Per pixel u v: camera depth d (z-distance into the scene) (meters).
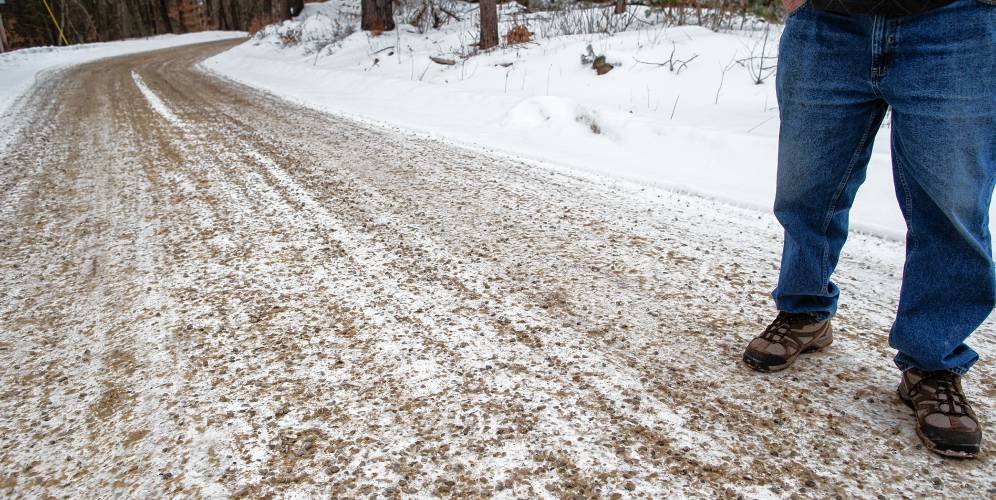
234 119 7.61
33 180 4.88
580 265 2.88
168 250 3.25
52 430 1.81
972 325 1.52
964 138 1.38
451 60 10.84
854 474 1.49
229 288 2.73
